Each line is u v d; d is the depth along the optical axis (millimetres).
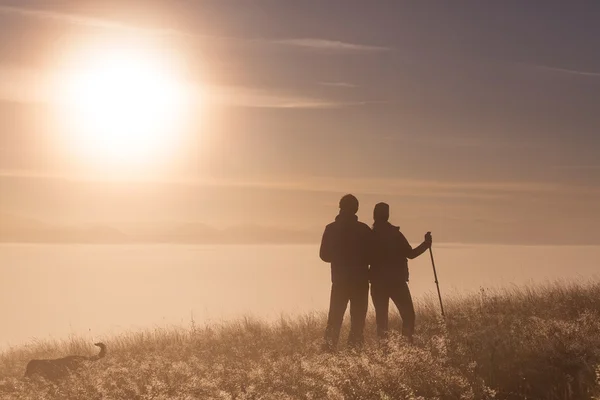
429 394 7102
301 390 7574
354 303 12039
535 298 13539
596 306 11914
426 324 11148
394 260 11898
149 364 9820
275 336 13523
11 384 10531
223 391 7691
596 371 6441
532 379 7051
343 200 12359
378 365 7664
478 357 7809
